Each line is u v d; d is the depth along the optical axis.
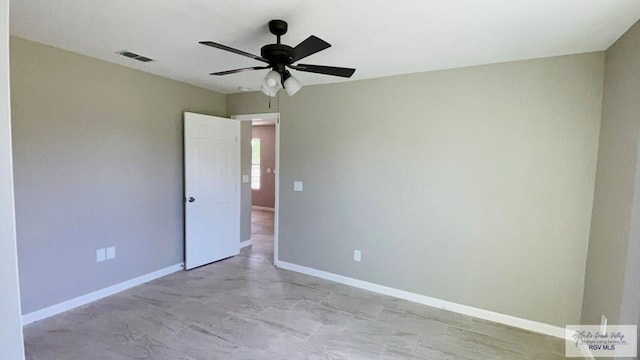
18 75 2.58
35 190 2.73
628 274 1.90
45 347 2.39
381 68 3.10
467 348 2.53
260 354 2.38
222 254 4.54
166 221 3.89
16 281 0.77
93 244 3.16
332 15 2.01
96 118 3.13
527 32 2.20
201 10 2.00
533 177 2.75
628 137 1.99
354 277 3.71
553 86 2.64
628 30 2.07
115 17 2.13
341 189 3.74
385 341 2.60
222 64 3.19
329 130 3.77
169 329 2.69
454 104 3.05
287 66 2.26
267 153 8.91
